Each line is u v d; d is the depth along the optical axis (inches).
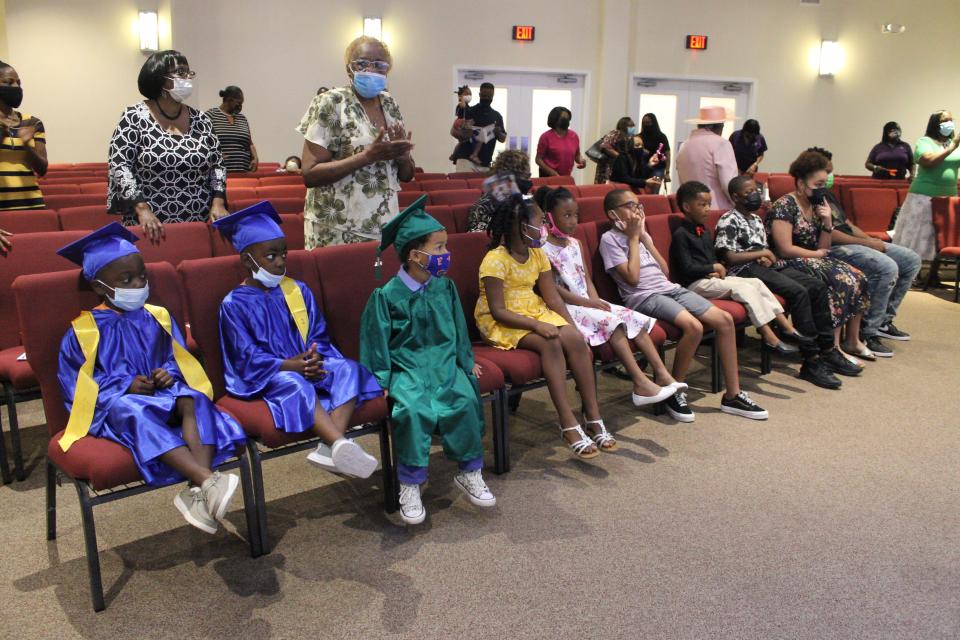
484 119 287.4
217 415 83.2
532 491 103.0
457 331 99.7
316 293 102.7
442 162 383.6
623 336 120.0
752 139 282.8
